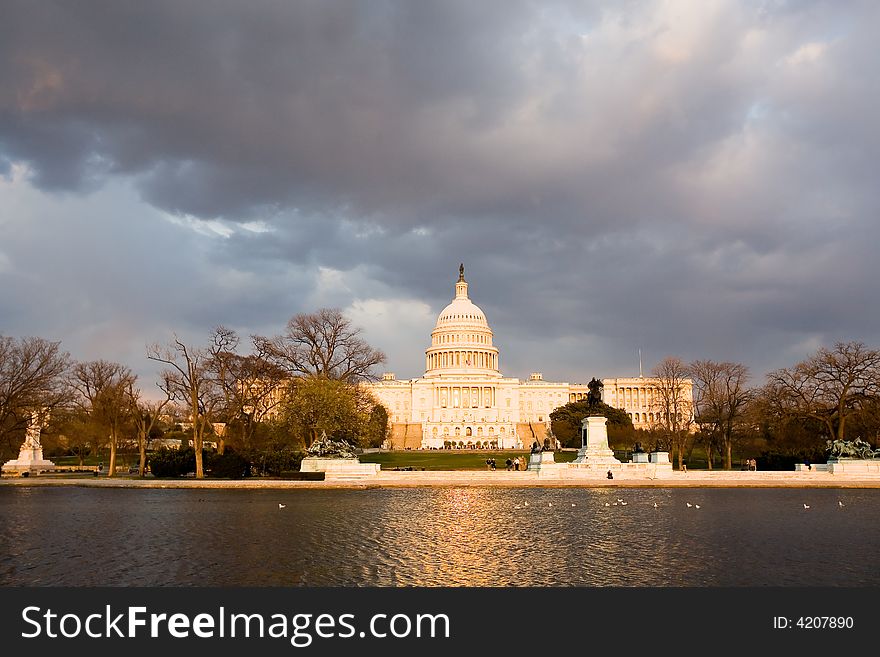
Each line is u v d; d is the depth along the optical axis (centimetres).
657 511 5156
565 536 3962
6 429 8831
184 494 6625
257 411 9900
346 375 10288
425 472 7994
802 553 3491
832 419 10256
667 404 11838
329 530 4172
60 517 4803
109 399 9506
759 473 8119
